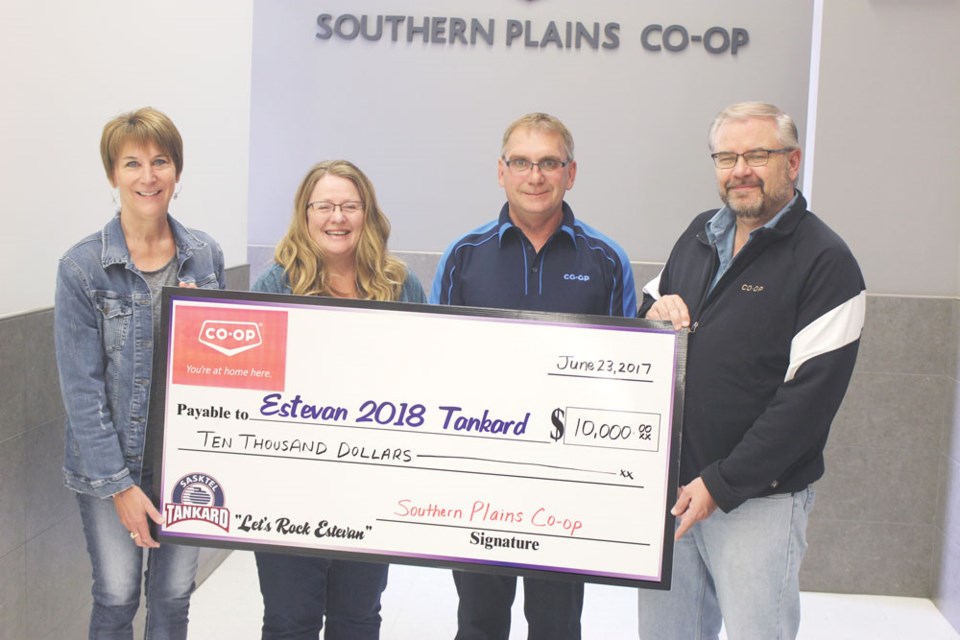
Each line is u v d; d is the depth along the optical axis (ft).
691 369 7.50
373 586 8.18
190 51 11.44
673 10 14.78
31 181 8.64
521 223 8.30
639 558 6.88
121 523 7.90
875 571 13.02
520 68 14.98
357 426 7.00
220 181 12.41
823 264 7.18
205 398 7.09
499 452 6.93
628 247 15.16
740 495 7.09
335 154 15.33
